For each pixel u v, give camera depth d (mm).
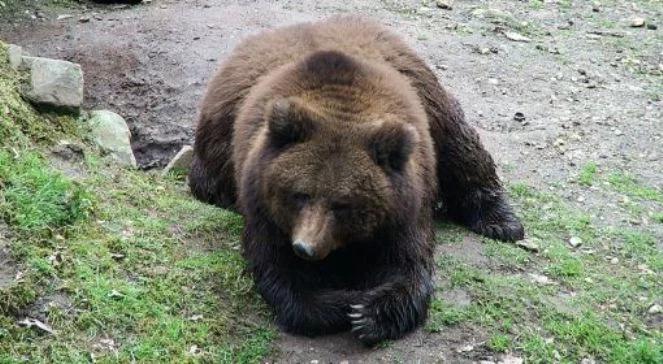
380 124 4949
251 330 5215
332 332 5340
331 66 5574
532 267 6391
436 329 5336
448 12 12805
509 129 9203
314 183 4824
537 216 7309
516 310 5621
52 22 11094
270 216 5133
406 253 5355
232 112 6500
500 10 13109
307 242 4680
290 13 11906
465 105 9688
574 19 13062
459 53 11094
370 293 5270
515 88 10281
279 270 5371
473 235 6910
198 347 4953
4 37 10508
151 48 10289
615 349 5379
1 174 5707
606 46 11953
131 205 6367
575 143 8898
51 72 7195
